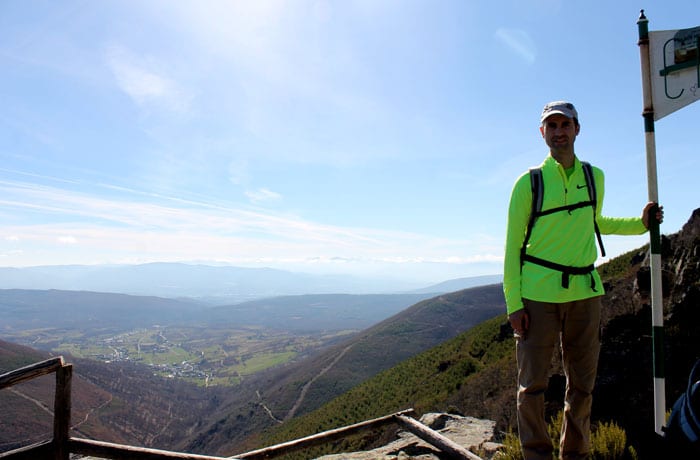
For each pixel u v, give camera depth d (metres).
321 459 5.57
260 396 138.00
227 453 89.62
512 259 3.01
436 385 39.75
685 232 10.34
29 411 90.44
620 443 3.75
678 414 2.26
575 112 2.99
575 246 2.89
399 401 43.50
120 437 113.06
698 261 9.25
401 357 140.00
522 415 2.97
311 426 55.41
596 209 3.14
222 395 190.38
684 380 7.97
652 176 3.30
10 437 77.75
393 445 6.05
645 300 10.16
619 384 8.75
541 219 2.91
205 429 123.25
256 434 97.44
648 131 3.35
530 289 2.91
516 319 2.94
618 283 14.50
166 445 120.56
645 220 3.26
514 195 3.02
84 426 109.69
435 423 7.55
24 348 147.38
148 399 169.00
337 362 141.50
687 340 8.51
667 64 3.27
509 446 4.35
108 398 148.62
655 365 3.15
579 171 2.97
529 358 2.92
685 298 8.96
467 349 45.00
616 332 10.28
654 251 3.21
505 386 21.03
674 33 3.24
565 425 3.07
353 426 4.32
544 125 3.08
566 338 3.01
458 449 3.84
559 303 2.87
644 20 3.37
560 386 10.56
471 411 21.42
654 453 2.39
